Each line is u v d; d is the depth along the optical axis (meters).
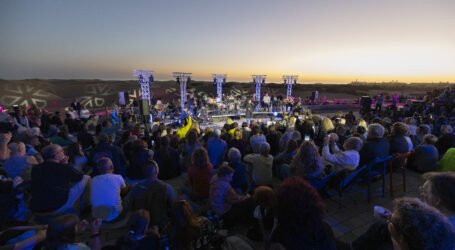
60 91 37.06
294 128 8.70
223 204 3.30
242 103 21.73
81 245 1.92
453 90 25.44
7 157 4.48
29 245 2.21
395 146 4.50
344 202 4.25
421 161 5.23
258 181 4.52
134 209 3.04
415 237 1.08
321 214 1.49
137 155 4.75
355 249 2.05
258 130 6.44
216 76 21.11
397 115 15.74
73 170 3.15
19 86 32.66
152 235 2.18
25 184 3.05
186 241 2.23
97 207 3.25
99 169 3.41
